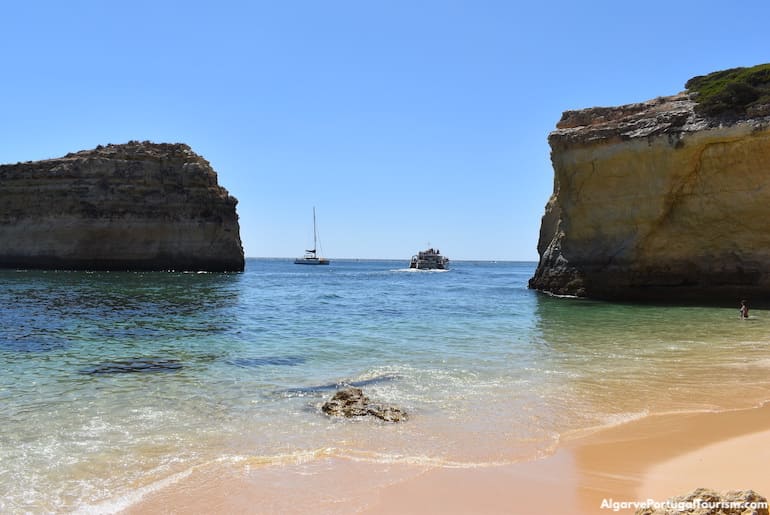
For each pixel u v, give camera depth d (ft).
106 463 22.81
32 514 18.43
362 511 18.44
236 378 39.27
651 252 106.42
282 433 26.91
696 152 97.50
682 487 20.02
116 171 217.36
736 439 25.81
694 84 115.34
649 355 48.24
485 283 209.56
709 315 81.41
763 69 98.27
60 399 33.12
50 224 213.66
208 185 230.89
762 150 91.61
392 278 256.52
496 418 29.48
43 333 60.75
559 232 130.93
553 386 36.65
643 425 28.30
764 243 95.25
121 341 56.03
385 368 42.63
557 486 20.40
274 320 76.79
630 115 112.78
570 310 91.15
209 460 23.24
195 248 225.97
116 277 175.94
